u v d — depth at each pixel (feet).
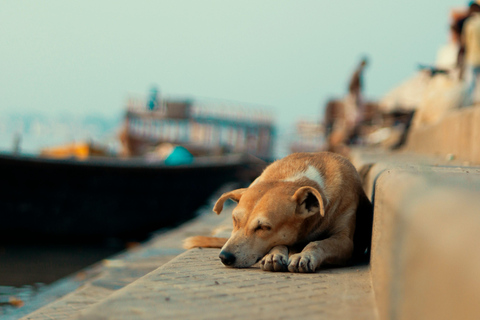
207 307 7.31
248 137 124.36
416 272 4.70
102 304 7.42
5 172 39.83
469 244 3.60
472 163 19.89
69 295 16.11
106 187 45.34
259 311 7.13
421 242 4.65
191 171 57.00
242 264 11.23
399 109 47.29
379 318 6.68
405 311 5.00
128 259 23.32
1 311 17.17
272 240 11.70
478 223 3.71
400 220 5.83
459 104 35.09
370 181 16.33
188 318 6.70
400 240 5.63
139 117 114.42
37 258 34.42
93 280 18.62
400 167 12.89
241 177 75.51
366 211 14.24
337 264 12.00
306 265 10.69
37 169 41.22
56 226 42.98
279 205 11.73
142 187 48.39
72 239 43.88
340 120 75.25
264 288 8.85
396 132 55.06
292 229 11.93
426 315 4.29
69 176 42.96
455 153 24.85
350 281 9.77
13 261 32.63
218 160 69.26
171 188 52.95
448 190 5.37
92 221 44.83
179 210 55.31
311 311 7.17
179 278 9.62
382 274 7.03
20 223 41.37
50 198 42.32
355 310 7.27
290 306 7.47
